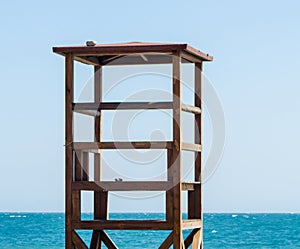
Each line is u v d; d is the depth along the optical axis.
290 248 105.88
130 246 93.00
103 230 30.20
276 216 192.88
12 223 154.25
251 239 114.62
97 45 28.11
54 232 129.50
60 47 28.08
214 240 115.31
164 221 27.47
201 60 30.50
